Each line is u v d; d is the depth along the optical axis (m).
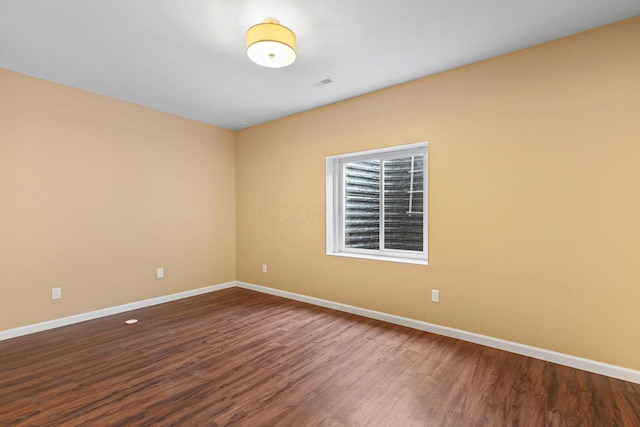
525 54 2.49
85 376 2.20
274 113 4.07
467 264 2.79
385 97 3.27
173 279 4.12
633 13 2.05
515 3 1.94
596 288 2.23
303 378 2.17
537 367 2.31
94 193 3.39
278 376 2.20
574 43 2.29
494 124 2.63
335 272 3.73
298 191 4.09
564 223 2.34
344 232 3.96
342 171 3.94
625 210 2.13
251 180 4.67
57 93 3.12
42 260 3.04
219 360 2.44
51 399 1.93
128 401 1.91
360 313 3.50
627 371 2.11
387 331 3.03
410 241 3.48
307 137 3.98
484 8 1.99
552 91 2.38
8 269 2.85
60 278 3.15
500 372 2.24
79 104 3.28
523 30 2.24
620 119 2.14
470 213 2.77
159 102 3.67
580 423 1.71
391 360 2.43
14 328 2.87
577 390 2.01
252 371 2.27
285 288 4.26
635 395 1.95
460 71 2.80
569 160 2.32
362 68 2.82
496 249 2.64
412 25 2.17
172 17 2.06
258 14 2.04
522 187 2.51
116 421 1.73
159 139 3.96
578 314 2.29
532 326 2.47
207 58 2.62
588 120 2.24
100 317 3.42
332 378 2.17
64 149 3.18
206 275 4.51
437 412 1.81
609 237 2.18
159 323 3.25
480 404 1.88
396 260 3.31
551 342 2.39
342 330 3.06
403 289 3.19
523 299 2.51
